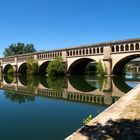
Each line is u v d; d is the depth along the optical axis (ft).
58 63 341.21
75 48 328.08
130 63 536.83
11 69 483.10
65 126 71.72
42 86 203.82
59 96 140.56
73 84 211.82
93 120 51.19
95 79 261.24
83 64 375.04
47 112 94.22
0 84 241.76
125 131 43.29
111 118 52.60
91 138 39.58
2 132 66.49
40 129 69.00
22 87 202.80
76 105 108.06
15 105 112.78
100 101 117.08
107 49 281.54
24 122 78.33
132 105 66.49
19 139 59.88
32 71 404.16
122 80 240.94
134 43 254.68
